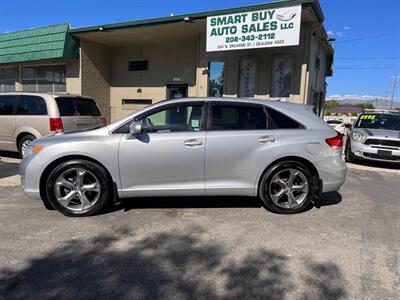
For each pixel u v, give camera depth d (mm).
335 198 5992
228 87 12531
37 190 4738
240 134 4828
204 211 5047
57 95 8383
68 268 3324
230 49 10852
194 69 14078
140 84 15375
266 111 5027
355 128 10906
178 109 4914
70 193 4727
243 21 10562
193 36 13680
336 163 5020
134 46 15336
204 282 3102
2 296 2854
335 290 3006
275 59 11781
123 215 4832
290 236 4168
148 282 3092
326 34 13266
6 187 6320
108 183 4758
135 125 4527
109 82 16016
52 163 4719
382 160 9656
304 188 4973
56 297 2848
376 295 2943
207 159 4766
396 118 11117
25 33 14859
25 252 3652
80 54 14289
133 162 4699
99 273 3238
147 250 3736
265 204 4957
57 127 8133
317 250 3787
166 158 4723
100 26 12953
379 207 5496
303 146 4875
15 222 4520
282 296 2898
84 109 8906
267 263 3471
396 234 4312
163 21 11844
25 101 8586
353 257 3635
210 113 4910
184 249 3770
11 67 16812
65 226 4398
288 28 9969
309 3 9773
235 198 5699
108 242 3932
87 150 4641
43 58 14227
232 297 2879
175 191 4809
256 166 4844
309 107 5281
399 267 3438
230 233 4230
